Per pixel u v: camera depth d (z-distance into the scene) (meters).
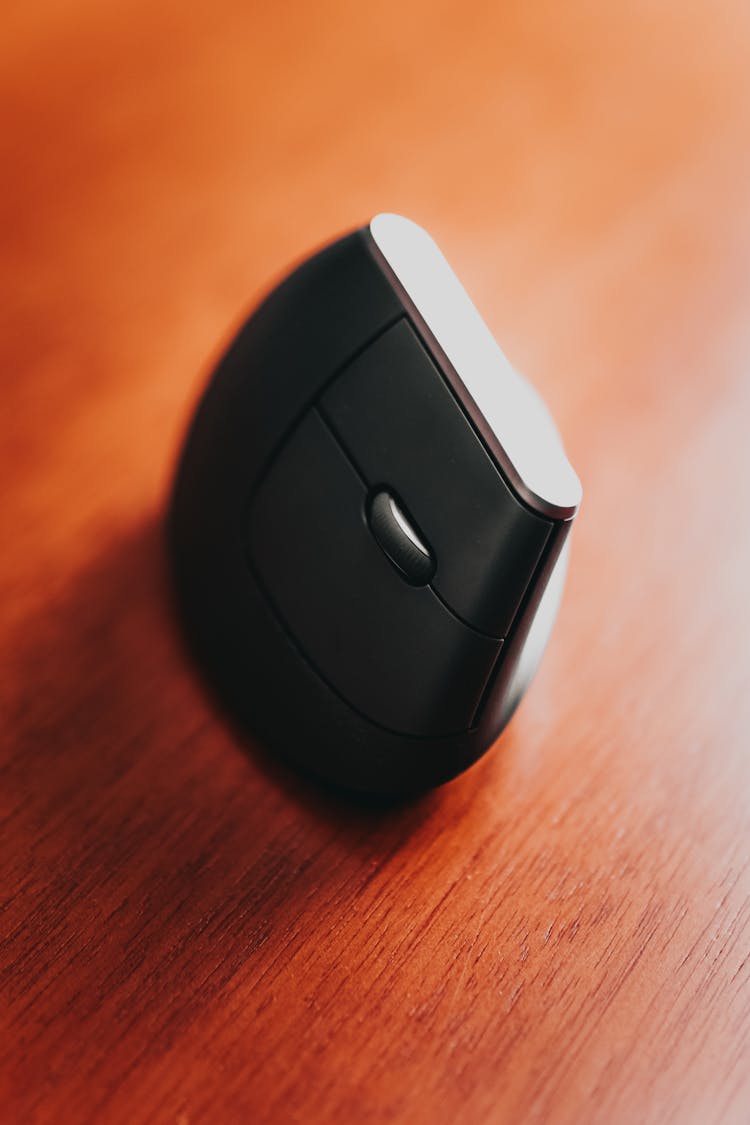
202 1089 0.37
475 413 0.36
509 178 0.52
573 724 0.42
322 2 0.56
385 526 0.37
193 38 0.55
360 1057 0.37
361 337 0.38
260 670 0.40
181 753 0.41
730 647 0.43
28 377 0.46
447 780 0.40
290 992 0.38
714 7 0.58
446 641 0.37
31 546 0.44
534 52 0.56
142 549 0.44
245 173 0.51
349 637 0.38
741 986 0.38
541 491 0.36
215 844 0.40
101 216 0.50
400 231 0.38
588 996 0.38
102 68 0.53
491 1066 0.37
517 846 0.40
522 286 0.49
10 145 0.51
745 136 0.54
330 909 0.39
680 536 0.45
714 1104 0.37
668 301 0.49
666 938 0.39
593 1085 0.37
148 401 0.46
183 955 0.38
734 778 0.41
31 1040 0.37
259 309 0.41
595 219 0.51
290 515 0.39
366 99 0.54
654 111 0.54
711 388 0.48
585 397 0.47
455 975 0.38
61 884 0.39
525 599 0.37
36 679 0.42
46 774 0.40
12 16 0.54
